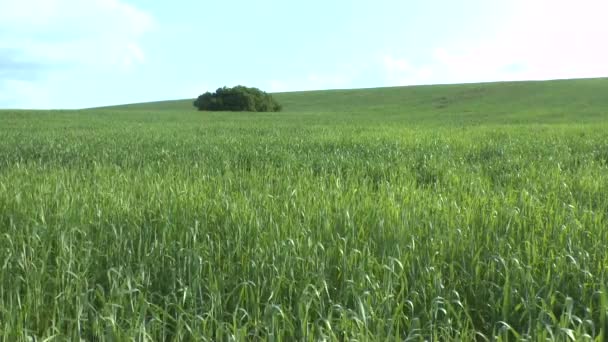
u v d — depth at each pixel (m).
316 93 121.69
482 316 4.43
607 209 7.51
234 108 99.00
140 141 20.41
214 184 9.02
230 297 4.53
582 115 54.69
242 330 3.66
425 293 4.48
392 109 83.75
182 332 3.87
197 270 4.68
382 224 5.77
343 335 3.92
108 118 56.25
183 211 6.57
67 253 5.20
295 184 9.05
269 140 20.59
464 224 6.09
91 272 5.02
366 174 11.30
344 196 7.69
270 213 6.29
